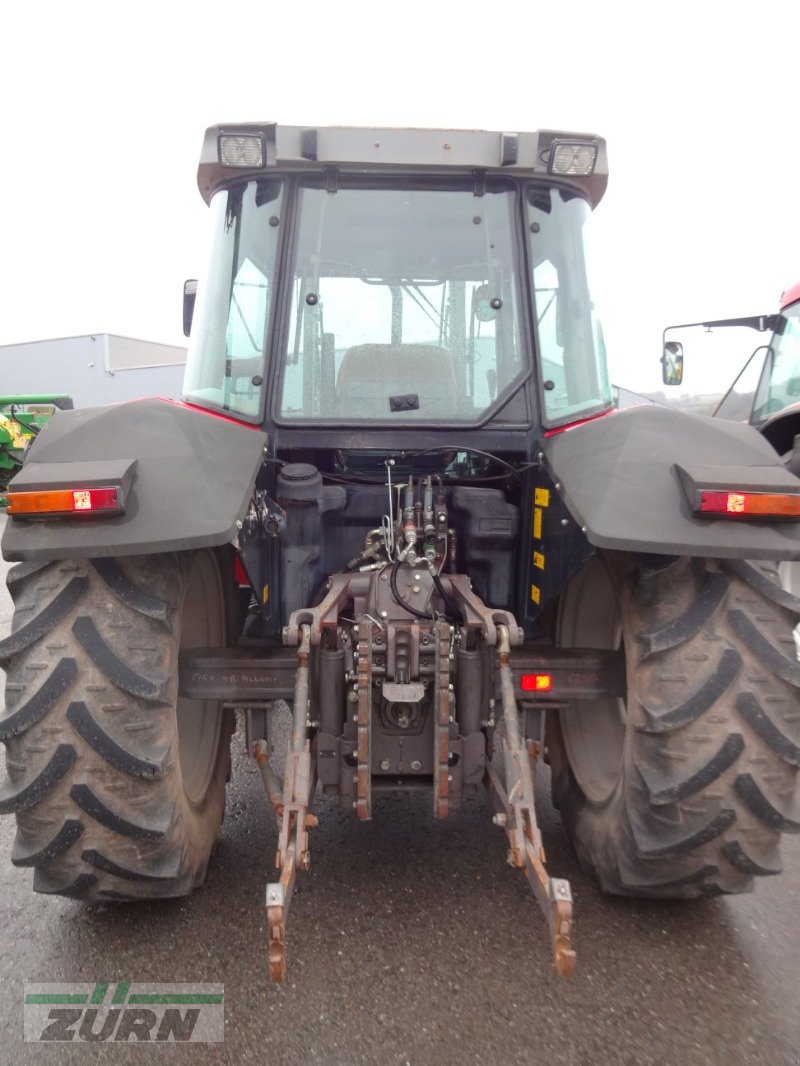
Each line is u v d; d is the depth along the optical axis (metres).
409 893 2.52
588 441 2.34
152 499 1.93
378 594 2.38
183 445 2.08
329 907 2.44
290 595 2.61
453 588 2.45
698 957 2.22
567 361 2.79
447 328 2.75
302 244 2.73
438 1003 2.04
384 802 3.12
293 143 2.63
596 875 2.46
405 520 2.50
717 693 1.98
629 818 2.14
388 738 2.28
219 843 2.81
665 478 2.05
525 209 2.77
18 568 2.07
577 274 2.81
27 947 2.26
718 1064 1.86
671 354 5.19
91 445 2.03
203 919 2.38
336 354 2.73
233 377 2.73
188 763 2.54
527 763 2.03
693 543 1.92
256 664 2.38
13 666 1.97
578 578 2.79
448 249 2.75
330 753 2.27
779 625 2.03
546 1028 1.96
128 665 1.95
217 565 2.67
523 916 2.40
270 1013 2.01
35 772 1.94
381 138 2.64
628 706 2.16
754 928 2.35
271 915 1.65
